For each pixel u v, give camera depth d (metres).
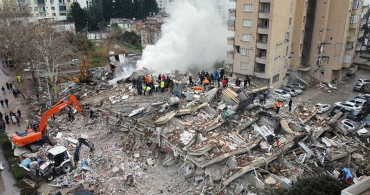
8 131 39.41
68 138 36.22
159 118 34.91
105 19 125.19
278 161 29.66
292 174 27.75
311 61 57.97
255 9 47.41
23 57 64.06
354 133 36.72
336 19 53.56
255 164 27.72
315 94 52.06
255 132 32.97
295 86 54.22
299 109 40.88
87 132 37.81
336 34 54.28
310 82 57.53
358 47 64.19
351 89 54.62
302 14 53.03
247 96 38.00
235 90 40.69
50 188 28.77
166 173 30.23
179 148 30.22
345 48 56.00
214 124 33.19
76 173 30.20
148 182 29.09
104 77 57.66
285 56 53.72
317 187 21.83
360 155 31.98
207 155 29.08
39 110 45.22
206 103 37.16
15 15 75.31
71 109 42.78
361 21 58.03
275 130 33.75
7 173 31.38
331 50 55.59
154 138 32.84
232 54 52.84
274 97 44.38
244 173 27.02
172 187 28.36
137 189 28.09
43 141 35.12
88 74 57.81
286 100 43.81
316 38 56.03
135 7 128.00
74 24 102.81
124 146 34.28
